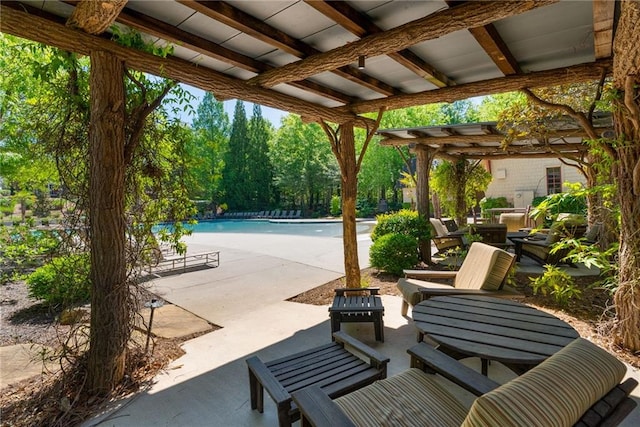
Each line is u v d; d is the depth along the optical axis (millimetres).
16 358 3107
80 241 2635
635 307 2686
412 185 14789
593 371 1026
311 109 4156
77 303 2695
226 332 3570
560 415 869
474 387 1525
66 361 2713
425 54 3178
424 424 1470
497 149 7812
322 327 3662
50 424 2082
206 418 2107
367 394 1669
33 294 4602
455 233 7203
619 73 2480
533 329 2176
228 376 2633
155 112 2975
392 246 6023
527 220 10344
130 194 2803
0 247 4555
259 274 6512
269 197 30625
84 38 2268
